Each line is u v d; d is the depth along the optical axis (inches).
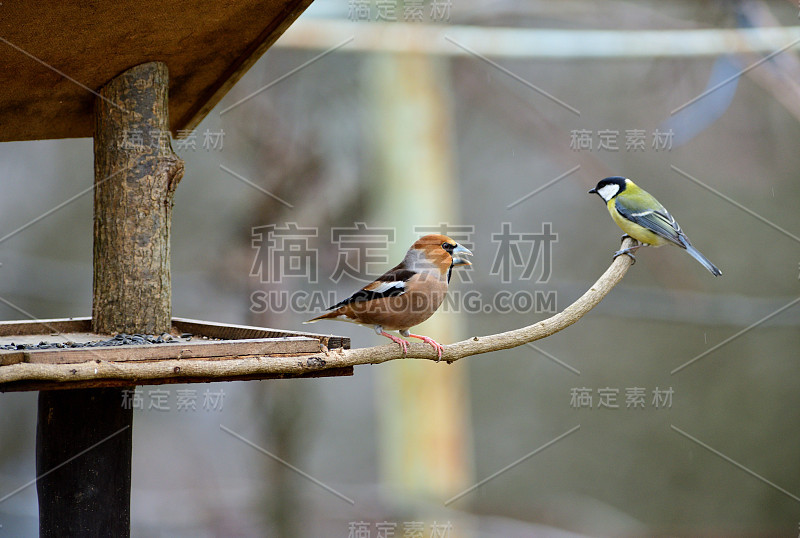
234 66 337.4
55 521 291.4
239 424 633.0
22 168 693.3
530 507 741.9
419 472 603.2
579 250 773.9
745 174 739.4
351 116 615.5
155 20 292.5
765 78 588.4
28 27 275.6
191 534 602.9
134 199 311.9
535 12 652.7
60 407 292.8
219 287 595.8
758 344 792.9
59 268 677.9
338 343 275.0
